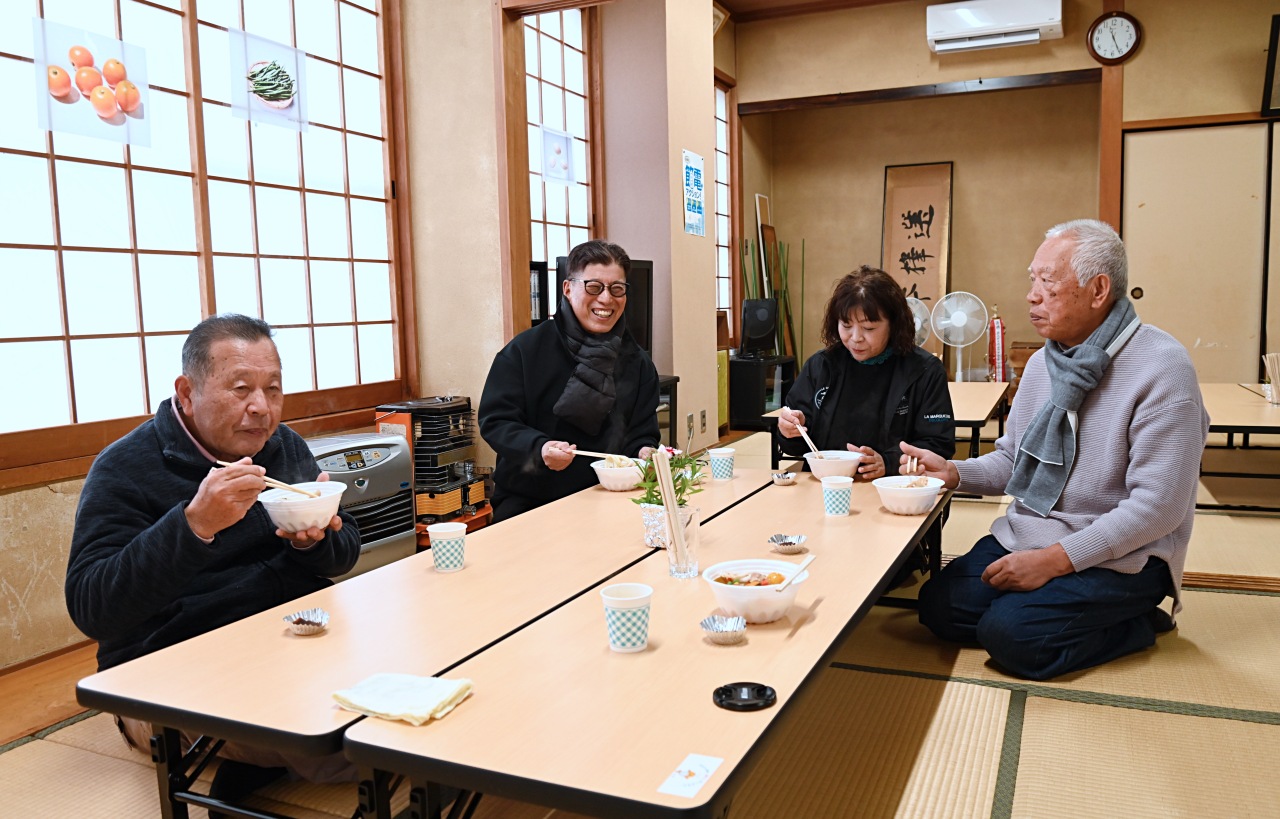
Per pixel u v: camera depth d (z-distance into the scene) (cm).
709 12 652
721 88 865
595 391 291
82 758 221
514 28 433
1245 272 745
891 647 273
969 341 763
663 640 153
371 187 443
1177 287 762
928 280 934
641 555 207
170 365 350
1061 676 246
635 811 103
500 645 152
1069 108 898
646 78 590
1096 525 240
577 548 213
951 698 234
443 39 437
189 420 195
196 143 355
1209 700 228
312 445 359
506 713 126
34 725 242
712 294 661
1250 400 509
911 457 266
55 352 310
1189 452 236
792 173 991
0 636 285
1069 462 253
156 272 344
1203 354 761
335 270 425
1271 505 462
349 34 429
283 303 401
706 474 304
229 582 193
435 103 442
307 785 196
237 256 378
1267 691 232
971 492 285
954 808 183
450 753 115
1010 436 282
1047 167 908
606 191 604
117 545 178
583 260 291
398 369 459
